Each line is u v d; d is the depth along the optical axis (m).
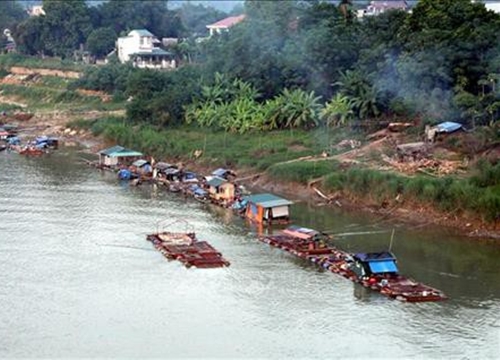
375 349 59.47
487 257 80.56
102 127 153.62
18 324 63.16
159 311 66.25
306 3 164.50
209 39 175.88
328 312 66.50
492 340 60.94
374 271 72.94
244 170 117.75
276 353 58.75
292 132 130.62
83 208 101.06
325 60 135.75
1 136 158.25
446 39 116.38
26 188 112.56
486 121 109.69
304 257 80.88
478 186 92.25
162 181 117.94
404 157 106.75
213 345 59.94
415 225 91.31
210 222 95.12
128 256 80.81
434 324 63.97
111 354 58.25
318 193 104.62
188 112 145.88
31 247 83.25
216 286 72.38
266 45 148.25
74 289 71.06
